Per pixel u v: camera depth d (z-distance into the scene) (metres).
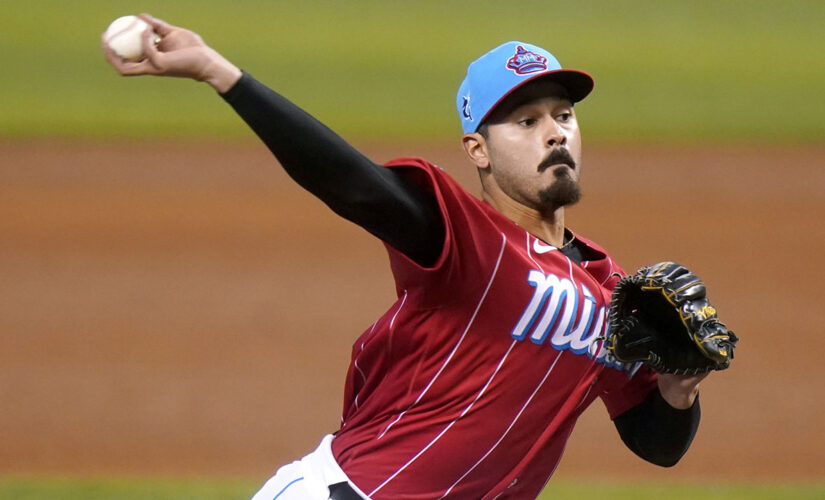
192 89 91.62
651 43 110.81
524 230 12.96
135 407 37.69
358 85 93.12
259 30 112.88
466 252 12.40
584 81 13.37
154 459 33.50
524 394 13.08
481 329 12.79
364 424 13.70
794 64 102.94
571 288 13.01
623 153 76.06
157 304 47.91
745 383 40.47
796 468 33.38
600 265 13.90
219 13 119.56
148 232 58.03
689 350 13.11
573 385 13.44
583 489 29.78
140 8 119.94
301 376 40.41
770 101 89.81
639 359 13.03
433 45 108.75
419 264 12.39
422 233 12.16
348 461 13.50
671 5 126.94
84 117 81.69
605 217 62.28
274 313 47.12
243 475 32.06
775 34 115.38
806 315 47.34
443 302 12.69
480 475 13.44
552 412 13.41
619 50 107.81
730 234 59.22
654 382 14.48
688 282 12.81
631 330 12.84
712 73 99.19
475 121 13.50
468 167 69.88
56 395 38.56
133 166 70.75
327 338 44.31
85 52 101.12
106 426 36.12
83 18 114.25
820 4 128.00
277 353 42.56
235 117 84.19
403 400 13.25
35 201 62.84
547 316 12.82
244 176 69.81
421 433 13.19
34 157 71.69
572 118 13.53
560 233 14.07
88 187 66.00
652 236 58.62
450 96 90.50
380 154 72.81
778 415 37.75
